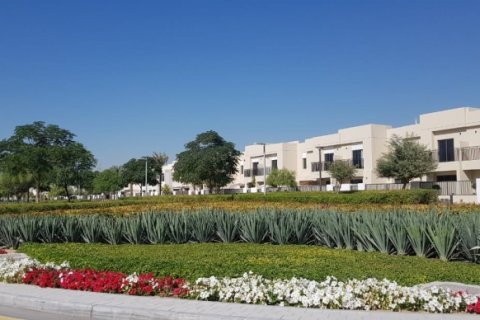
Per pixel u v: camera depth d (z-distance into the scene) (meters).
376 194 26.22
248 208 24.03
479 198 24.75
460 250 11.66
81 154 53.78
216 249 13.62
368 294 7.60
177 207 28.31
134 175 87.56
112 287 8.99
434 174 42.59
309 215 15.71
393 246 12.74
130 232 16.72
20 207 30.62
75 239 18.11
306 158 60.41
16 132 47.00
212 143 53.66
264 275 9.21
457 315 6.91
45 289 9.36
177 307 7.65
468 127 39.59
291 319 6.83
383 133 49.12
